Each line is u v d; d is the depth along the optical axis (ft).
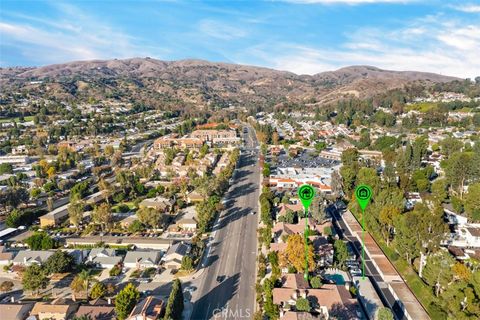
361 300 345.92
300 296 329.11
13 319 319.47
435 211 486.38
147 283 386.73
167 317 295.48
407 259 408.05
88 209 608.19
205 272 407.03
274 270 383.86
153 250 458.91
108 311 323.78
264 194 616.80
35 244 464.24
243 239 489.26
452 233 476.54
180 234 510.58
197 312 334.03
